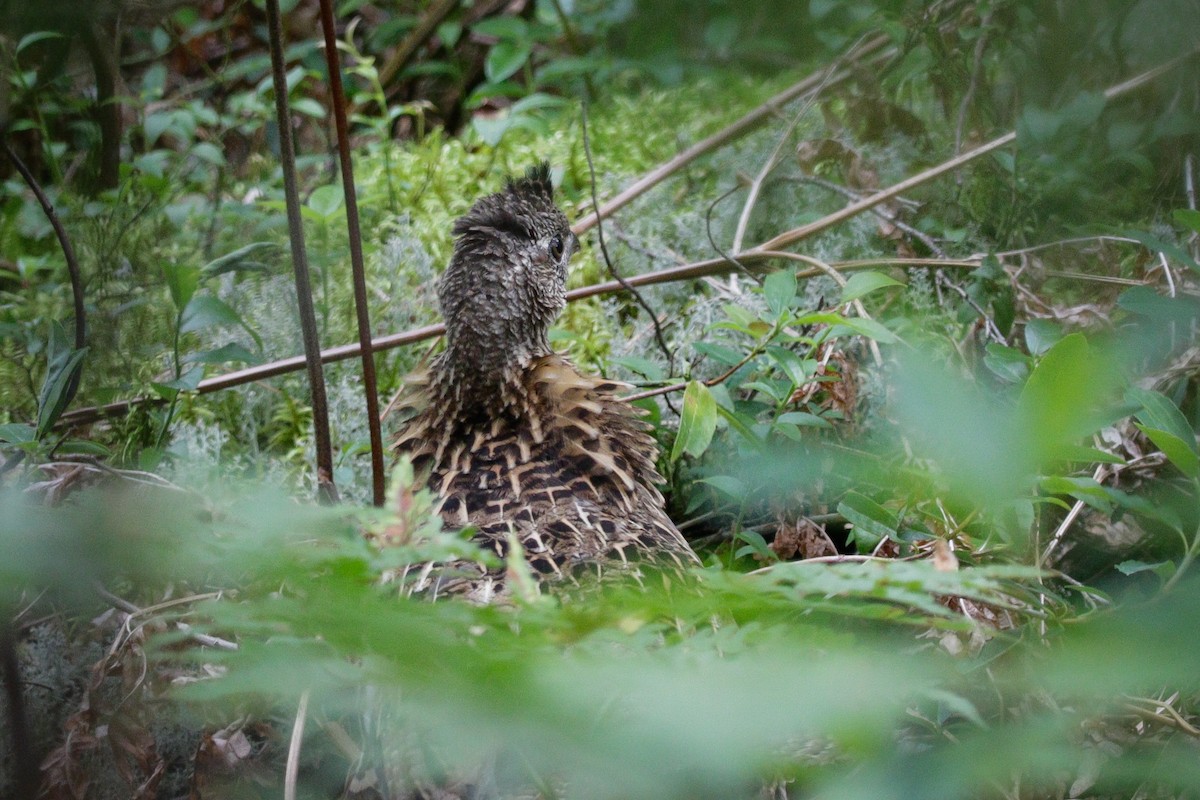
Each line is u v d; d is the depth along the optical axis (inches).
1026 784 185.5
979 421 79.6
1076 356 79.8
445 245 420.5
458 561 207.5
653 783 73.6
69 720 207.0
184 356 346.0
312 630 78.1
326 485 239.6
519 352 261.0
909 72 402.6
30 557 70.1
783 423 268.1
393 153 477.1
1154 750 192.9
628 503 246.2
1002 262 350.9
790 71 526.6
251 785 208.7
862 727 67.8
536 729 69.3
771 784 147.4
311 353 237.8
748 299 342.6
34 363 335.6
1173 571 206.4
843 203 404.8
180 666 208.5
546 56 582.2
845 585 89.0
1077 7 378.6
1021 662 170.2
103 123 418.0
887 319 341.4
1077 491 199.2
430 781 159.9
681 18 549.0
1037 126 346.6
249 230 414.9
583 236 414.0
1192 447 191.0
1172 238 338.6
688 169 443.2
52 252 400.2
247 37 538.3
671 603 85.0
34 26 212.2
